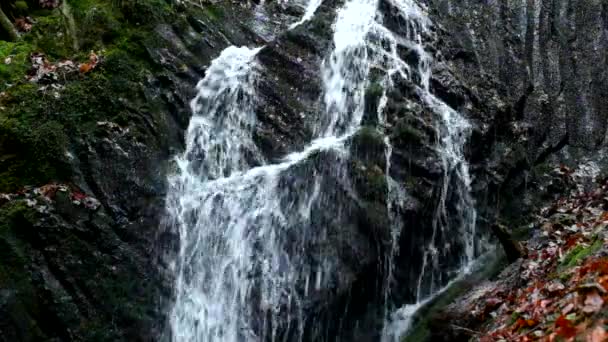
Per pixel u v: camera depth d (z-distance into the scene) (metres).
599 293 3.95
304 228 6.84
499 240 7.51
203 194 6.99
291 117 7.56
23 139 6.37
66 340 5.81
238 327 6.56
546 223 7.57
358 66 8.09
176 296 6.48
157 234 6.55
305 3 9.04
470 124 8.05
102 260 6.16
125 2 7.78
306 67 7.91
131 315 6.14
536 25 9.72
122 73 7.14
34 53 7.36
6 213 5.91
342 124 7.73
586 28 9.84
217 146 7.39
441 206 7.46
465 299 6.82
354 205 6.91
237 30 8.28
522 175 8.36
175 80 7.41
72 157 6.45
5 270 5.75
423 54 8.53
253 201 7.03
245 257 6.80
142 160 6.77
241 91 7.65
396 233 7.00
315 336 6.69
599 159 8.80
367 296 6.92
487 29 9.43
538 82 9.32
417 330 6.82
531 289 5.38
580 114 9.23
